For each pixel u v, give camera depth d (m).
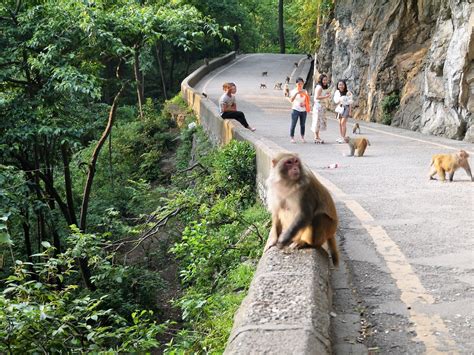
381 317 5.05
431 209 8.58
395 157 14.12
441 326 4.86
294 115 17.08
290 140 17.62
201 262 9.50
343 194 9.67
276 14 74.06
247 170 13.12
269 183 5.47
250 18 61.09
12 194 12.53
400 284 5.77
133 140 26.08
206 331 7.24
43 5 13.45
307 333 3.97
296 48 71.44
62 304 7.54
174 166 23.61
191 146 23.14
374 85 24.64
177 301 9.14
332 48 32.12
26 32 13.62
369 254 6.64
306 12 41.19
